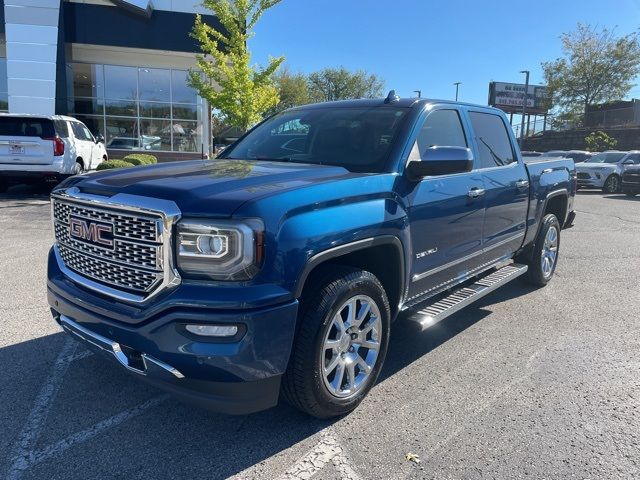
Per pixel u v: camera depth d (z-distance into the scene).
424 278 3.80
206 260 2.53
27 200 12.40
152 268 2.63
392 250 3.40
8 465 2.73
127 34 19.09
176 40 19.61
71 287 3.12
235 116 17.58
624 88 45.00
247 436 3.04
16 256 7.04
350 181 3.11
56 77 17.97
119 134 22.28
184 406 3.36
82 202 2.95
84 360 3.97
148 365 2.64
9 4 17.38
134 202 2.67
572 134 39.75
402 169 3.53
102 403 3.37
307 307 2.87
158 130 22.61
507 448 2.96
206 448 2.92
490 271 5.26
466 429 3.15
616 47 44.47
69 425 3.12
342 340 3.10
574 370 4.00
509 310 5.43
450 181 3.95
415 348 4.38
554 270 6.50
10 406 3.31
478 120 4.72
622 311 5.45
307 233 2.72
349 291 3.00
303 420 3.22
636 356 4.29
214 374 2.52
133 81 22.02
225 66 17.34
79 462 2.77
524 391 3.64
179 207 2.57
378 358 3.38
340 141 3.89
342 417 3.26
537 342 4.55
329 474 2.71
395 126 3.80
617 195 20.67
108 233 2.83
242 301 2.50
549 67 47.53
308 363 2.84
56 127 12.61
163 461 2.80
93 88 21.72
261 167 3.46
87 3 18.50
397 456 2.87
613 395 3.61
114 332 2.75
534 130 44.72
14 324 4.63
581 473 2.75
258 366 2.59
